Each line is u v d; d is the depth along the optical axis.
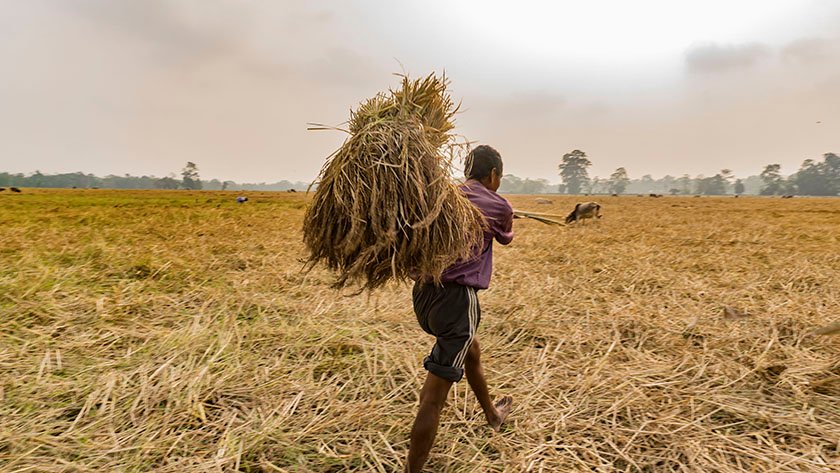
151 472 2.07
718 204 38.03
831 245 9.05
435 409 2.01
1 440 2.20
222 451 2.17
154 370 2.99
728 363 3.25
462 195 2.04
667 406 2.69
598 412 2.64
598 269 6.73
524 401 2.73
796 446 2.31
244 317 4.29
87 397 2.64
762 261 7.28
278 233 10.62
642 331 3.97
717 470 2.12
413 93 2.18
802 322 4.02
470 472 2.12
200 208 21.34
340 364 3.23
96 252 7.28
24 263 6.11
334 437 2.36
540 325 4.07
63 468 2.05
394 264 1.87
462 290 2.04
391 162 1.90
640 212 24.25
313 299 4.91
